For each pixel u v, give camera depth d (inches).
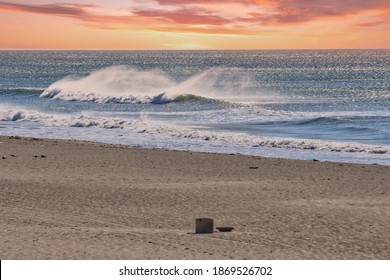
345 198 759.1
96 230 582.2
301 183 860.6
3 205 709.3
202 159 1075.9
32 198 750.5
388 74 5280.5
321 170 970.1
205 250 501.7
